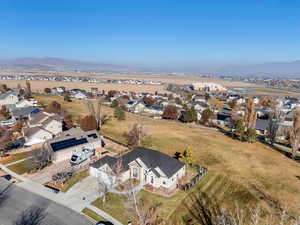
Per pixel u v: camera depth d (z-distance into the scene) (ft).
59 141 138.31
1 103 263.29
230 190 110.63
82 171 118.52
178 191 104.37
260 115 312.71
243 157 155.33
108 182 107.24
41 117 189.67
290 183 120.57
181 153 154.81
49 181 106.93
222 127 252.01
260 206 97.55
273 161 151.84
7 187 99.81
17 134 172.96
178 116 280.92
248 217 89.61
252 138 187.62
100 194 97.14
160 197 98.37
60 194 96.17
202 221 85.66
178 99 397.80
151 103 358.43
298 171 137.28
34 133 158.30
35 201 90.17
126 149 155.33
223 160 147.95
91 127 180.65
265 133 236.63
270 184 118.52
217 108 367.04
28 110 219.82
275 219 88.63
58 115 200.03
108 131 198.59
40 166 120.06
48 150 128.98
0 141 134.00
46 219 79.66
